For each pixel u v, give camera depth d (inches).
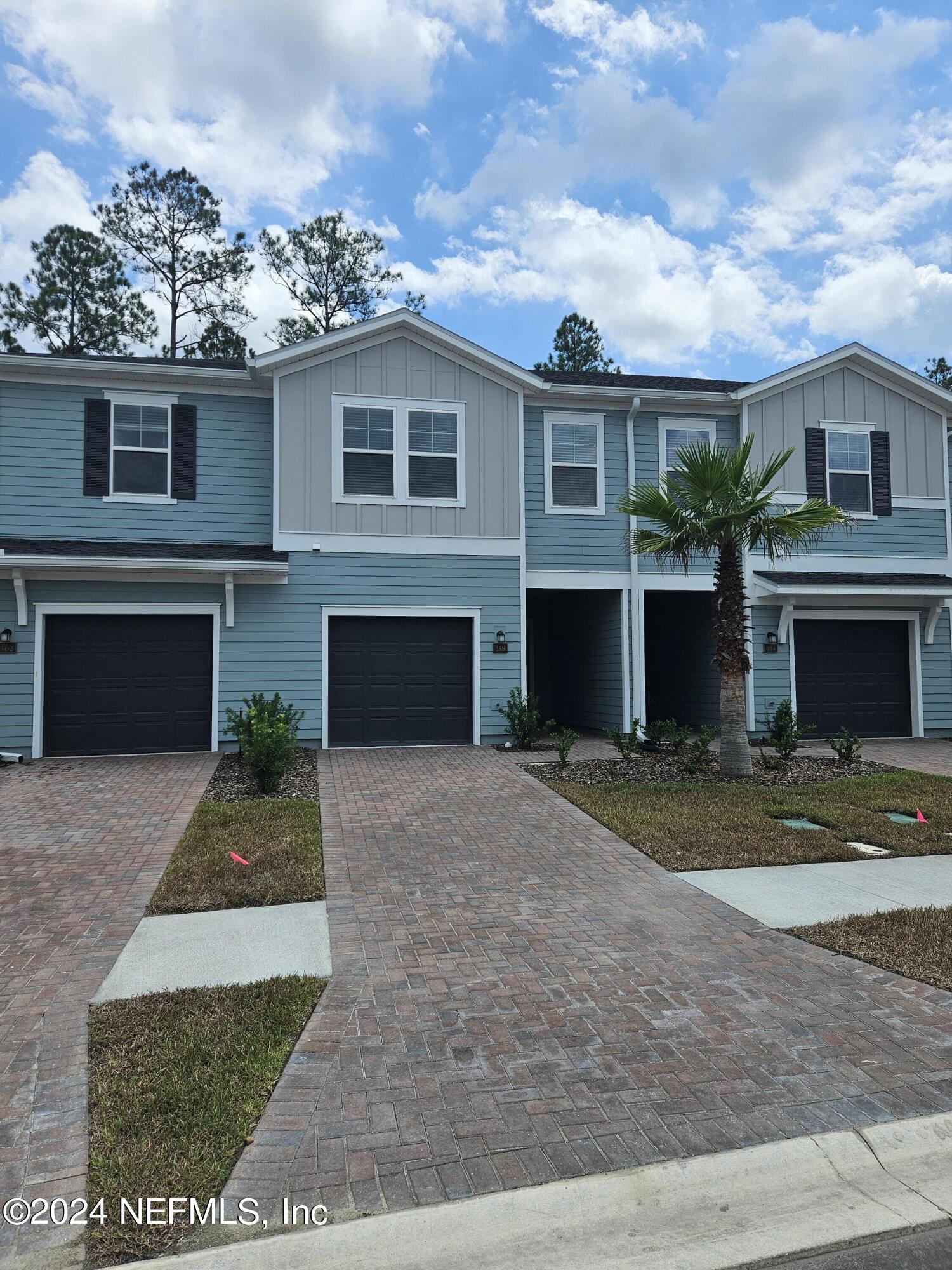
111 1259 98.8
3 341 959.0
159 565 468.1
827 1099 134.3
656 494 434.9
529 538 567.5
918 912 224.5
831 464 605.0
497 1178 113.4
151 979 179.8
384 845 294.2
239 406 533.0
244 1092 133.5
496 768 445.7
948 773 455.5
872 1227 108.7
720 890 246.2
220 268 1056.8
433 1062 144.7
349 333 513.3
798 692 596.4
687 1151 120.0
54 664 487.2
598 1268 100.7
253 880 250.4
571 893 243.1
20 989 173.9
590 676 643.5
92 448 508.1
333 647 525.0
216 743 502.6
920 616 613.6
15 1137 121.9
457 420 540.1
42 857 277.0
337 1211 106.8
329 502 519.5
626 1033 156.3
